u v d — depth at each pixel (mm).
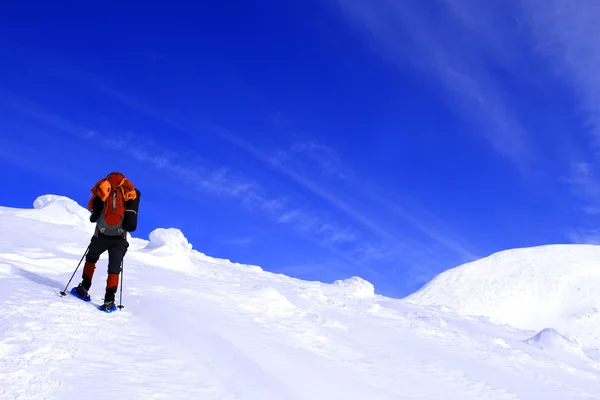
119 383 4352
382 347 9953
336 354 8422
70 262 9516
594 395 10930
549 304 72062
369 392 6602
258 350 6715
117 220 6855
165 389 4484
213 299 9688
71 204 16938
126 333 5734
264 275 17453
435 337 12953
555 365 13164
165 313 7086
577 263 81250
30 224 13156
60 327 5379
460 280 79875
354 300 15930
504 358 12453
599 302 71750
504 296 73875
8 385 3865
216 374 5191
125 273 10188
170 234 15305
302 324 9805
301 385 5816
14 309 5621
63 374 4270
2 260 8352
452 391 8227
